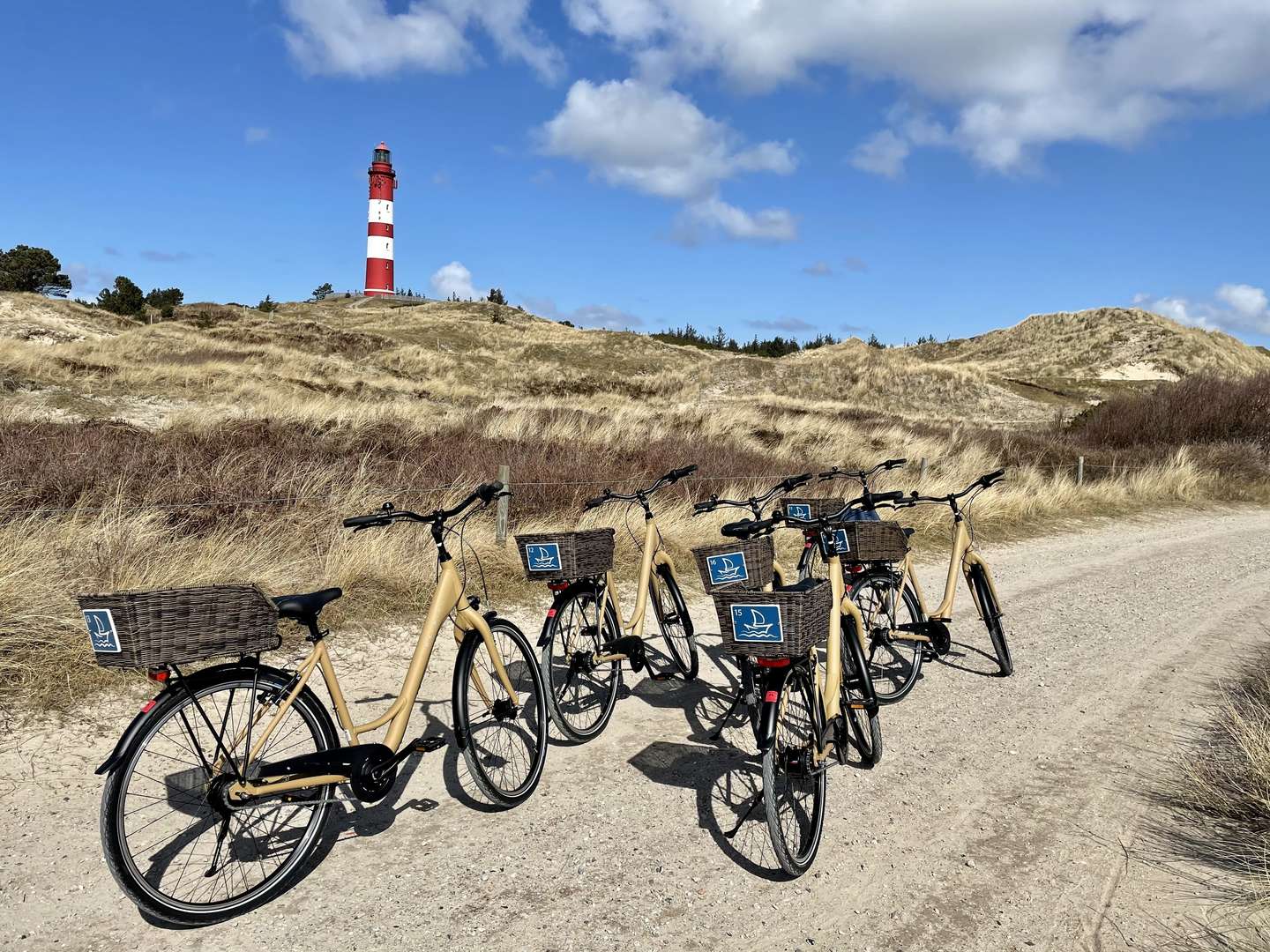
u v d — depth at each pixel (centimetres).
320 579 665
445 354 5150
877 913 317
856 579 512
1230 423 2430
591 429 1647
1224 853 362
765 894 327
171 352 3092
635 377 5288
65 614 517
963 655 659
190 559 633
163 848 329
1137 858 360
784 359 5716
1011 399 4812
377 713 473
